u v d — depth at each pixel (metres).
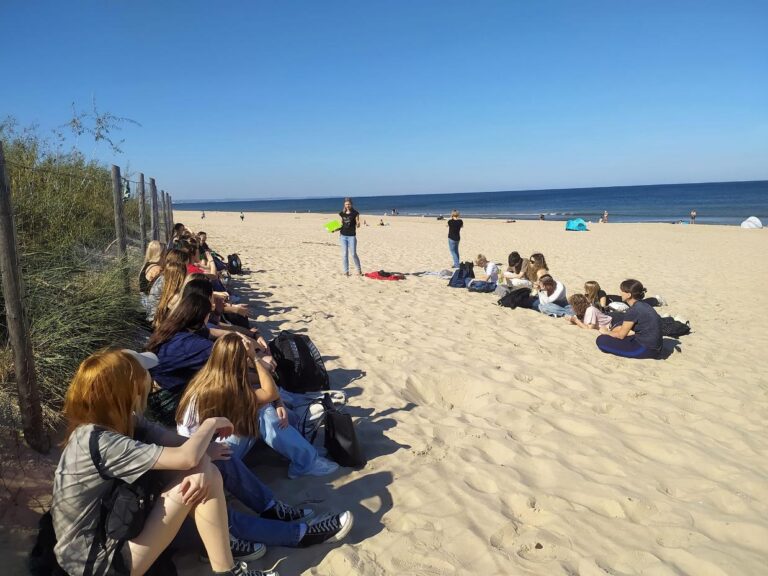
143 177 8.09
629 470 3.53
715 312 8.66
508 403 4.64
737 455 3.79
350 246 11.52
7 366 3.31
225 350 3.05
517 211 74.94
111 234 8.21
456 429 4.13
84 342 3.92
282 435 3.41
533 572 2.56
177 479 2.25
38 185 6.07
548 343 6.52
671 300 9.69
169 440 2.45
